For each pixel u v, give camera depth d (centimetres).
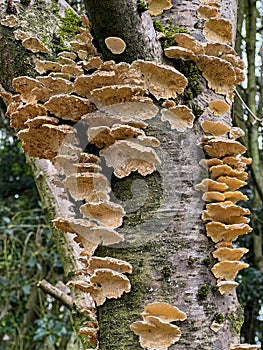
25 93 130
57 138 124
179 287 117
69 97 121
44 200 183
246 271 355
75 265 174
